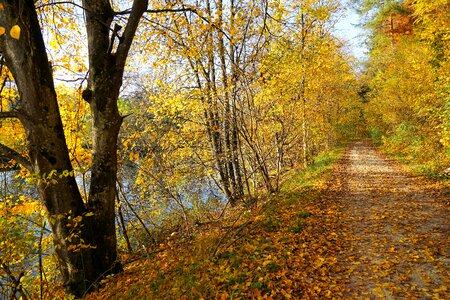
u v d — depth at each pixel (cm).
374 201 1068
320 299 479
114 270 686
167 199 1271
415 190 1155
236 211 1308
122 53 638
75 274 629
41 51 573
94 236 652
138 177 1130
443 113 1288
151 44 1087
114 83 637
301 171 1942
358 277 541
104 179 658
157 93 1252
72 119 871
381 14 2766
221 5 1087
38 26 576
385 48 2898
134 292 579
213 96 1180
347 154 2619
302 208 1005
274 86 1229
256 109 1227
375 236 731
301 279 538
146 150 1227
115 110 652
